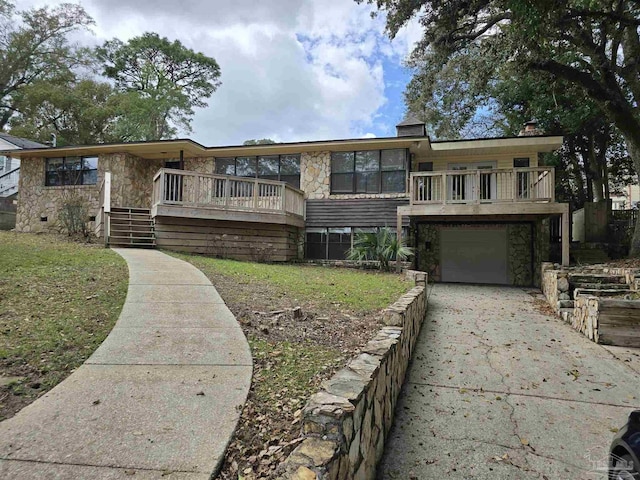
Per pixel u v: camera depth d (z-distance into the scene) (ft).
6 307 15.20
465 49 40.91
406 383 14.08
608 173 66.33
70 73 95.71
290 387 9.86
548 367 15.74
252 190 43.62
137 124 86.79
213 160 50.83
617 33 35.37
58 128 94.68
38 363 10.52
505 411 11.89
